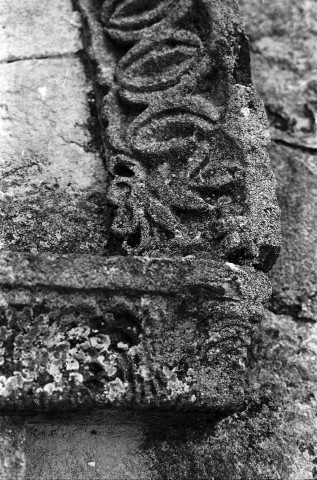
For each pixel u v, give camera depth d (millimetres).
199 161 1526
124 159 1547
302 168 1734
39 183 1580
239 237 1478
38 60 1664
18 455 1424
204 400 1418
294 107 1783
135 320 1417
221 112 1558
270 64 1821
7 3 1694
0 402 1383
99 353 1407
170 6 1635
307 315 1631
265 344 1602
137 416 1453
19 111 1622
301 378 1589
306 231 1685
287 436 1550
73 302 1406
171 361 1417
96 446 1500
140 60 1608
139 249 1483
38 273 1401
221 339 1433
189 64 1586
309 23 1853
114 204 1525
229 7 1612
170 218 1491
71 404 1396
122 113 1598
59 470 1479
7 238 1530
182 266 1424
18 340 1394
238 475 1514
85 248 1540
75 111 1642
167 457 1510
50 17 1699
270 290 1480
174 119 1554
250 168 1522
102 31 1671
